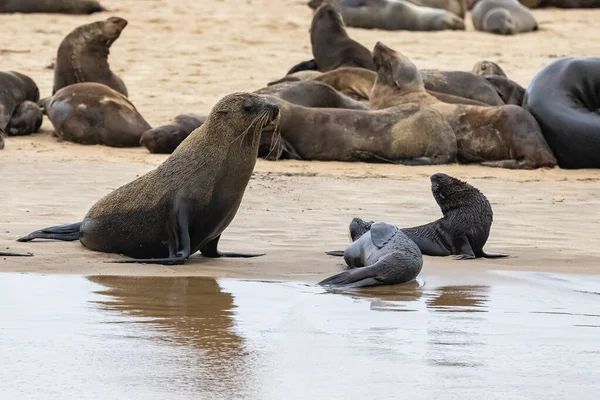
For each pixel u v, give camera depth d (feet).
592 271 50.29
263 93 100.68
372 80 115.14
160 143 92.27
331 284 46.06
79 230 54.49
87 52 110.42
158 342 34.55
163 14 188.34
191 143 53.52
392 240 48.24
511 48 166.20
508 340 35.68
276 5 206.80
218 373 30.94
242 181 53.21
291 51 157.99
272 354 33.27
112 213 53.36
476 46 167.12
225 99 52.65
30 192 69.51
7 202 65.46
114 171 80.48
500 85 117.70
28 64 142.61
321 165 90.58
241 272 48.91
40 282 44.70
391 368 31.83
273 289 44.78
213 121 52.70
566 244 57.93
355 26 186.70
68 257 51.08
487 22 182.60
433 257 54.49
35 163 83.25
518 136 93.56
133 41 159.94
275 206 67.82
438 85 113.60
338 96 102.94
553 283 47.14
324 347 34.30
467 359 33.06
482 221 54.90
